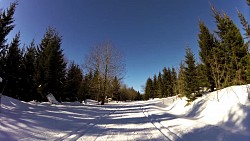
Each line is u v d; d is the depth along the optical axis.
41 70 24.84
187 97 22.92
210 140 7.36
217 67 17.89
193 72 24.31
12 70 21.75
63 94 30.47
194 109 16.34
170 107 27.42
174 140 7.59
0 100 14.09
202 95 21.72
